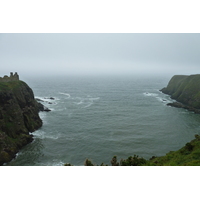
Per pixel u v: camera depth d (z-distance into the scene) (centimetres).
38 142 5119
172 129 6381
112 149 4844
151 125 6788
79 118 7562
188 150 3334
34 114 6469
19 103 5884
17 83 6488
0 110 4716
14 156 4303
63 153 4575
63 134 5762
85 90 16675
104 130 6209
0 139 4194
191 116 7994
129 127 6550
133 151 4772
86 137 5578
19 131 5075
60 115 7919
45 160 4244
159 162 3152
